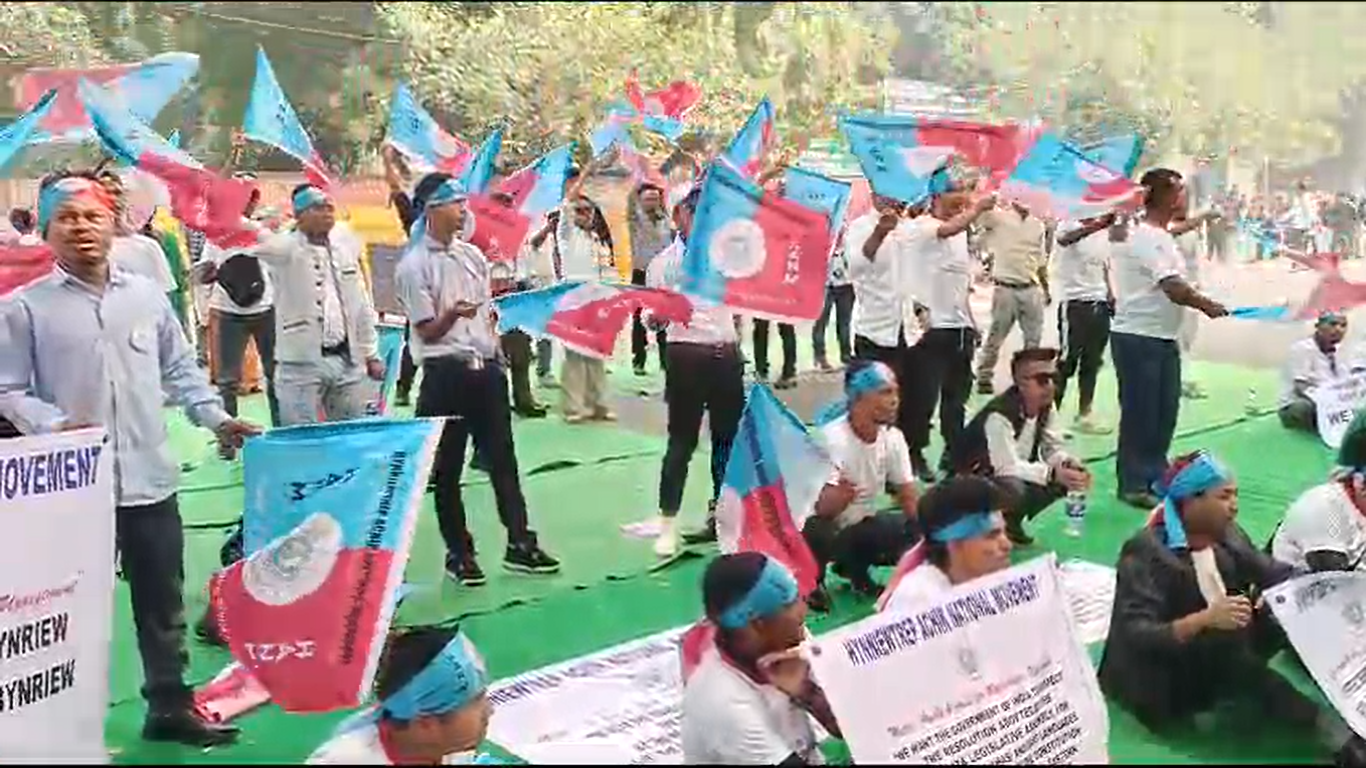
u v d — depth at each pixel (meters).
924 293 6.12
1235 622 3.58
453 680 2.62
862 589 4.78
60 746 3.14
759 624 2.87
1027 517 5.33
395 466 3.66
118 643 4.30
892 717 2.55
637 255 7.83
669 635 4.45
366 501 3.62
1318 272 8.50
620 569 5.16
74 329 3.47
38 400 3.42
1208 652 3.62
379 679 2.78
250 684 3.94
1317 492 3.99
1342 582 3.47
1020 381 5.34
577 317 5.37
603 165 9.14
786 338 8.48
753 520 4.13
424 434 3.70
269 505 3.61
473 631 4.51
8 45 8.80
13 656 3.08
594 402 7.77
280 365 5.11
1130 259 5.92
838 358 9.38
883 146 6.15
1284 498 6.02
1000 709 2.68
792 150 9.70
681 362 5.29
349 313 5.19
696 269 4.85
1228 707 3.61
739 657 2.90
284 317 5.07
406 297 4.96
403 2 11.09
